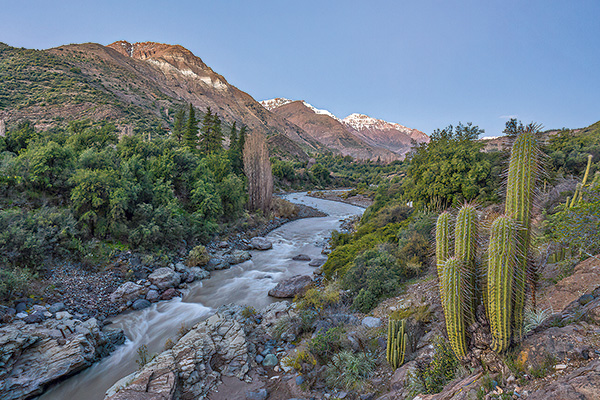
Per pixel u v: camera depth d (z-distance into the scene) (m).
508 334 4.73
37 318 13.28
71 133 33.28
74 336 12.20
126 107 129.12
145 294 18.12
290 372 10.11
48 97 115.25
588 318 5.19
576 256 8.76
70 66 167.62
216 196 32.06
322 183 123.12
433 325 9.87
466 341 5.37
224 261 24.64
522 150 4.64
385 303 13.33
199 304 17.70
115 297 17.22
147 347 13.38
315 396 8.59
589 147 36.28
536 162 4.58
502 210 5.36
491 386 4.68
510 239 4.50
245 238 32.97
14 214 17.73
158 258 22.19
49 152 21.75
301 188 106.62
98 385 11.02
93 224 21.30
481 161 26.88
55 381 10.84
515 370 4.63
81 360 11.45
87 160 23.92
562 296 7.04
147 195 25.91
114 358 12.63
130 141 31.73
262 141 46.84
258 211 43.97
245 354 11.12
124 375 11.56
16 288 14.18
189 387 9.44
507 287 4.57
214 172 41.25
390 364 8.54
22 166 20.91
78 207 20.75
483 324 5.20
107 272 19.08
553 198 12.34
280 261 26.45
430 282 13.71
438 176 28.00
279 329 12.89
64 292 16.25
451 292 5.17
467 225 5.15
